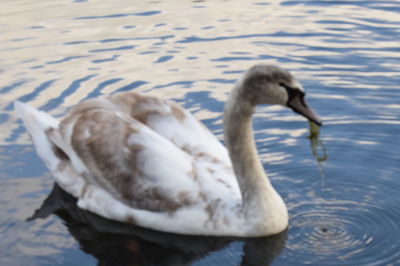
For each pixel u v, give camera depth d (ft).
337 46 43.37
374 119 35.40
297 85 24.81
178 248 26.84
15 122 36.35
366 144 33.47
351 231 27.48
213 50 43.39
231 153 26.78
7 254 26.50
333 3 50.65
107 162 29.09
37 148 31.81
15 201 30.09
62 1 52.75
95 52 43.47
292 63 41.45
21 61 42.52
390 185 30.50
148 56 42.80
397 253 25.89
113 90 38.60
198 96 37.99
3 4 52.44
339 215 28.60
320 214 28.71
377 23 46.44
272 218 26.89
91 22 48.14
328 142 33.76
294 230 27.63
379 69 40.27
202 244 26.96
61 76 40.52
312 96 37.73
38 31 46.78
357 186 30.58
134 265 25.82
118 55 43.04
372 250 26.13
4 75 40.83
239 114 25.98
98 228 28.50
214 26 47.03
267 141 34.12
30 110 32.45
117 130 29.09
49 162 31.40
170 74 40.52
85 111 30.53
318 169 31.86
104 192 29.43
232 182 27.96
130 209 28.63
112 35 45.83
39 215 29.17
